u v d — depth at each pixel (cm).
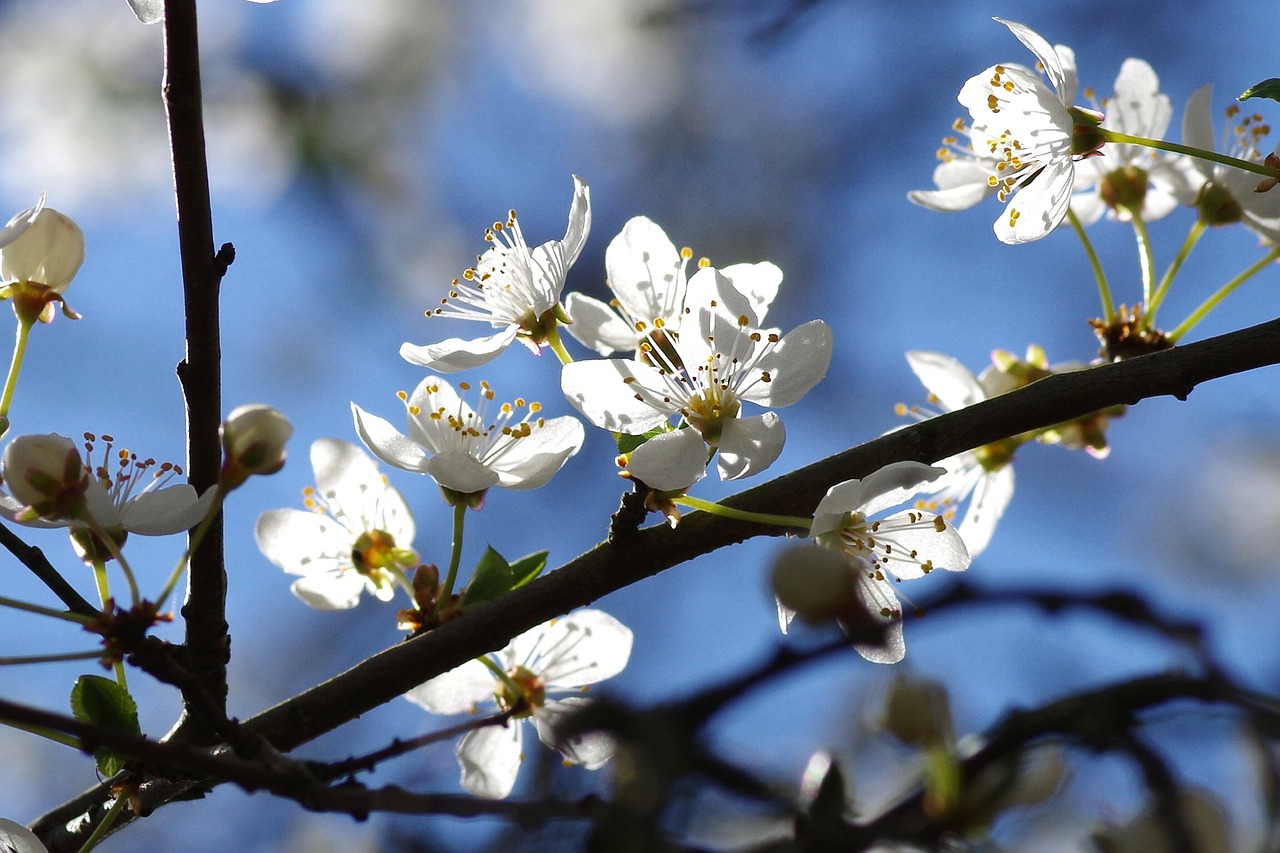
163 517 53
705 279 55
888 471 53
